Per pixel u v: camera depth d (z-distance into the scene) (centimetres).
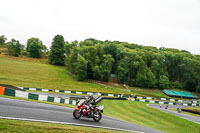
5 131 662
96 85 7300
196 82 9700
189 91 9488
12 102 1373
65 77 7762
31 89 4575
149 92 7800
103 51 9569
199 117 3653
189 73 9681
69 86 6397
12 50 10994
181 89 9544
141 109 3509
